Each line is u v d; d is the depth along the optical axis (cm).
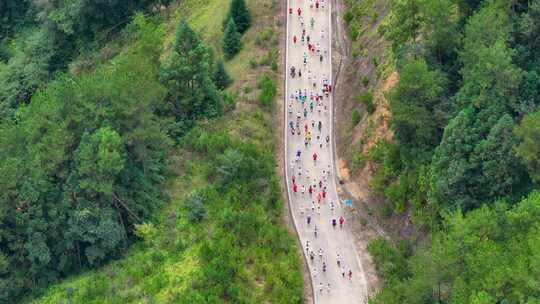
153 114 19275
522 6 17850
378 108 19838
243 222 17475
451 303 13550
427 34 18775
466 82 17112
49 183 17338
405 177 17675
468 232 13638
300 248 17825
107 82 18375
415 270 14500
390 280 16275
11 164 17062
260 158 19462
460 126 15925
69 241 17275
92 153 17112
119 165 17200
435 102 17562
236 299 15850
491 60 15950
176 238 17412
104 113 17875
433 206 16625
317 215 18738
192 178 19238
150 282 16312
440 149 16338
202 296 15700
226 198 18362
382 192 18525
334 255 17638
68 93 18112
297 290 16250
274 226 17738
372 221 18400
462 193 15812
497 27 16988
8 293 16988
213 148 19562
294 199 19175
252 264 16812
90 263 17412
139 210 18125
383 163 18662
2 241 17262
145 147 18438
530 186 15188
